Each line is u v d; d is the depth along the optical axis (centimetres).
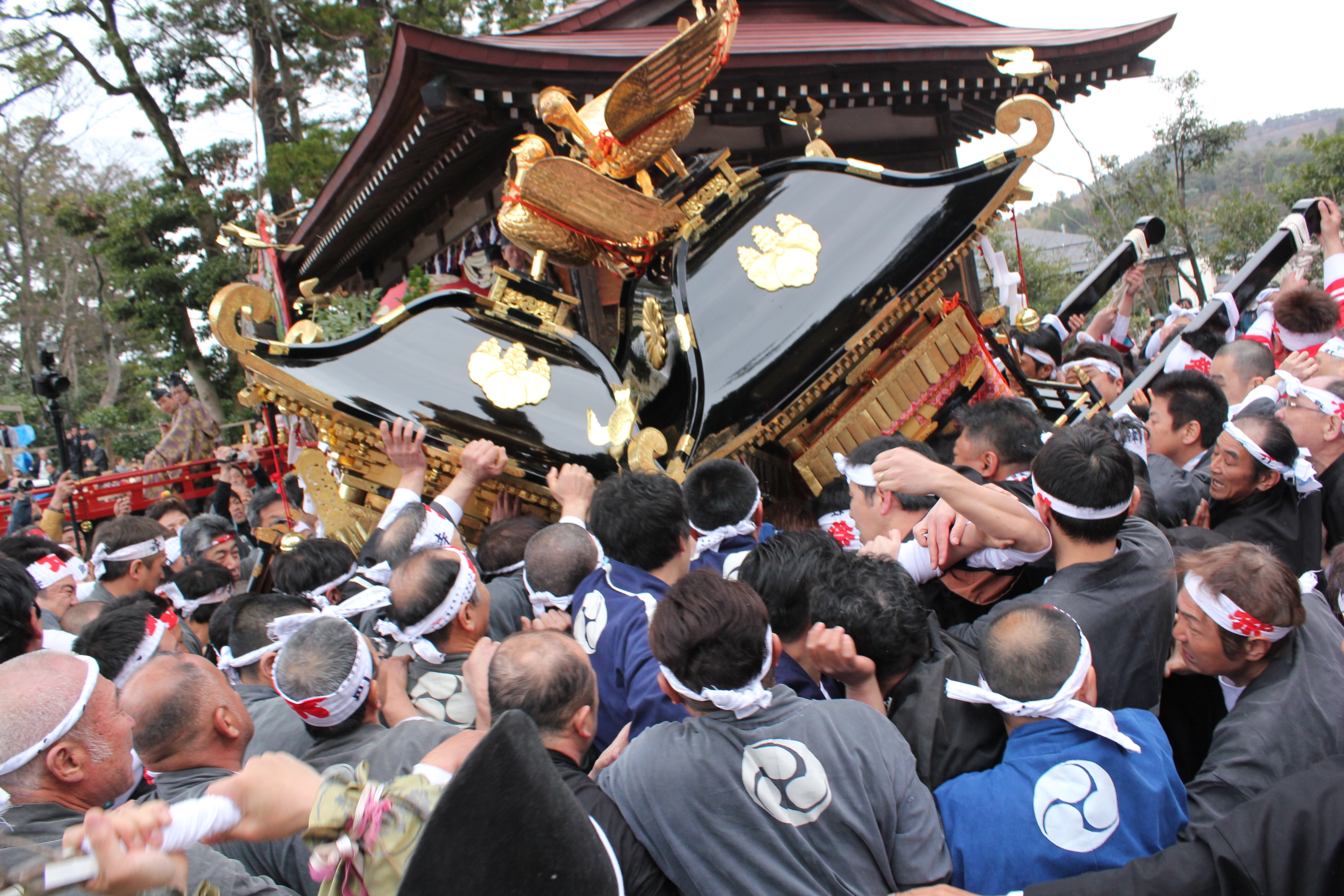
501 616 315
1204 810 191
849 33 847
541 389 393
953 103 832
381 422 363
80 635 279
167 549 552
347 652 219
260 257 1212
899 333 443
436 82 595
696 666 183
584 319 749
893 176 441
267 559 509
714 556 294
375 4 1930
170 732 208
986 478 317
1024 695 185
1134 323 1934
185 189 2258
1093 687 193
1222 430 346
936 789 198
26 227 3588
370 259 1437
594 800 179
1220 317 535
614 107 369
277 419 930
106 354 3762
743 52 669
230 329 347
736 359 393
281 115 2323
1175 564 238
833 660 208
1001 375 491
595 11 823
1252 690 210
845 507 334
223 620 322
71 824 174
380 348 382
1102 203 2197
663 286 435
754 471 440
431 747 210
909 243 424
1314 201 558
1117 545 239
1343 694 202
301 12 1841
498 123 645
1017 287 479
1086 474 225
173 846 113
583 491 356
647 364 435
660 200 409
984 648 193
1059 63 788
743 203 432
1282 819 166
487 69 589
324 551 343
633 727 245
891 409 422
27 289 3531
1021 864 179
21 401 3067
